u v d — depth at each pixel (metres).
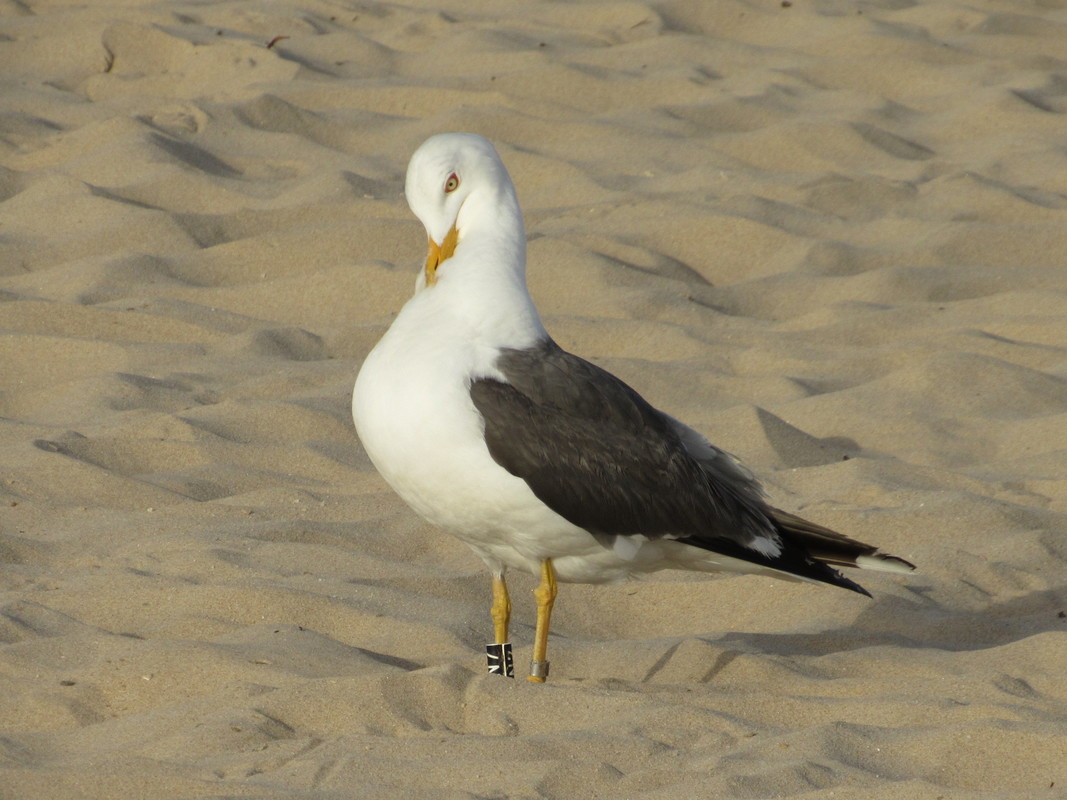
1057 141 18.17
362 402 8.03
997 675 7.88
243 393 12.35
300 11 23.11
